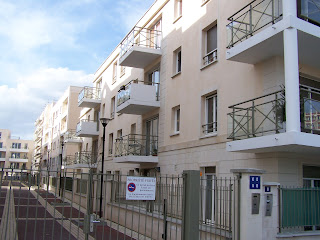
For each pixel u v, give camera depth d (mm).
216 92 11961
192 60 13352
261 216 7160
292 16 7863
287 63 7762
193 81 13133
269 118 8297
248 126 8859
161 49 16312
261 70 9703
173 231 9211
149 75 18281
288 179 8727
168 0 16016
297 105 7594
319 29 8195
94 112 30344
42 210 15555
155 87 16047
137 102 15555
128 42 17688
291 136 7363
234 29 10195
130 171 18938
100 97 28328
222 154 10859
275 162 8680
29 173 5969
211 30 12711
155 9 17266
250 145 8398
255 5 9523
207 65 12195
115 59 24812
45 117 71062
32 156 94125
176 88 14469
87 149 31953
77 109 43406
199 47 12930
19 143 96875
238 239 7074
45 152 65500
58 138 49500
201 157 12000
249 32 9438
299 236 7492
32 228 11617
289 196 7668
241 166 9922
